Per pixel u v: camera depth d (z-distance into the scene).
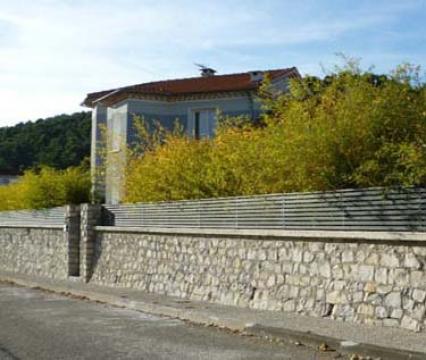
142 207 19.83
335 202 12.84
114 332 12.06
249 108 33.00
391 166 12.59
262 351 10.01
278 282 13.93
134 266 19.84
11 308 16.09
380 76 13.66
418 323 10.74
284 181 14.30
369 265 11.78
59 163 68.56
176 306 14.92
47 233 26.66
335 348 9.92
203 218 16.77
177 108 34.69
